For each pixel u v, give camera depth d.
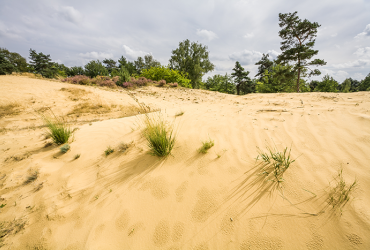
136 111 7.82
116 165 2.67
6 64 32.84
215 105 6.43
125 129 4.16
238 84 37.78
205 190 1.88
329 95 5.41
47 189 2.32
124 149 3.05
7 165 2.95
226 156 2.38
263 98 6.77
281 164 2.03
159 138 2.59
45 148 3.55
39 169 2.75
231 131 3.18
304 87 28.70
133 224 1.68
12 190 2.35
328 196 1.54
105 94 9.88
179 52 31.50
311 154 2.14
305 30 18.92
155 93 13.15
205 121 3.89
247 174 1.99
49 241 1.64
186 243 1.43
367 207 1.38
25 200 2.15
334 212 1.40
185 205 1.76
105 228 1.69
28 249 1.60
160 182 2.12
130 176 2.36
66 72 44.22
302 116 3.52
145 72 20.22
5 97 6.99
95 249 1.49
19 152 3.41
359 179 1.65
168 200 1.86
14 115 6.15
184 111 5.34
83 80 12.08
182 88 16.11
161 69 19.23
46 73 42.94
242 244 1.33
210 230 1.48
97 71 33.22
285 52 20.27
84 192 2.21
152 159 2.63
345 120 2.96
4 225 1.82
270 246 1.29
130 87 14.15
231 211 1.59
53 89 8.76
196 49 30.98
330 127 2.79
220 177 2.03
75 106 7.71
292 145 2.43
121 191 2.12
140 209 1.82
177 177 2.16
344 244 1.20
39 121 6.04
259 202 1.62
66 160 3.02
